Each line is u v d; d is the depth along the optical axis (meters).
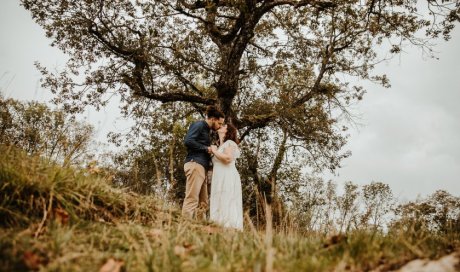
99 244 2.57
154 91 14.27
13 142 3.64
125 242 2.67
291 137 15.07
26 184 2.93
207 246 2.59
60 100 13.64
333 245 2.59
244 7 11.57
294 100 14.55
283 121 14.15
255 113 15.31
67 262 2.08
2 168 2.93
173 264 2.13
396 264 2.22
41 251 2.20
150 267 2.06
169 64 13.84
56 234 2.43
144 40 13.09
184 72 14.69
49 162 3.69
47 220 2.73
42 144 3.74
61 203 3.05
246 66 15.67
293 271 2.02
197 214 4.75
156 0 12.85
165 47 13.90
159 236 2.94
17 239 2.28
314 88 14.47
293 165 15.57
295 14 13.54
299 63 14.84
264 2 12.90
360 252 2.39
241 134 15.17
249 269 2.13
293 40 14.23
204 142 5.20
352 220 3.21
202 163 5.06
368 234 2.80
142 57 12.98
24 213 2.82
